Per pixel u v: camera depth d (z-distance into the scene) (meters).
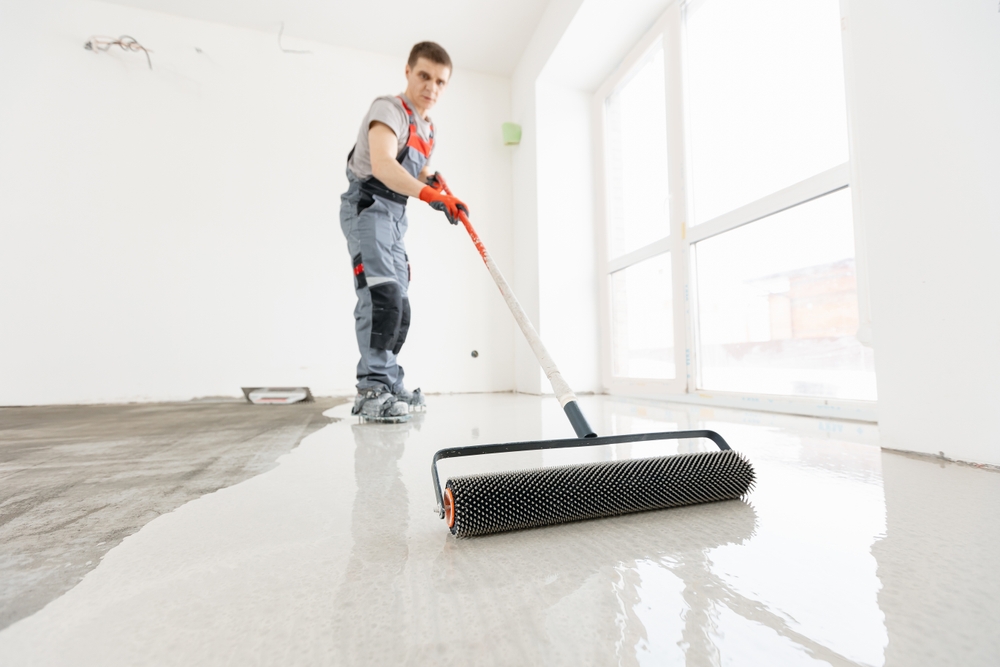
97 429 1.61
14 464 1.02
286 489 0.80
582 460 1.00
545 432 1.40
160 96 3.20
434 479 0.61
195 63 3.26
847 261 1.61
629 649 0.34
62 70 3.07
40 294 2.94
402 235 1.80
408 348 3.48
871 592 0.42
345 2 3.14
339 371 3.34
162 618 0.40
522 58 3.56
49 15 3.07
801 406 1.68
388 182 1.54
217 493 0.78
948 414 0.89
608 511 0.62
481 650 0.34
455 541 0.57
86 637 0.37
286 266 3.30
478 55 3.59
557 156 3.26
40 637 0.37
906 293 0.95
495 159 3.77
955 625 0.36
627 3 2.57
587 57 3.02
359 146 1.68
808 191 1.67
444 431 1.46
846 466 0.88
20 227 2.94
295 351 3.28
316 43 3.47
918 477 0.79
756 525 0.60
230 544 0.56
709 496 0.67
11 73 3.00
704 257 2.26
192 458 1.08
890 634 0.35
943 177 0.88
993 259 0.82
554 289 3.17
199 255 3.18
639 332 2.87
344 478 0.88
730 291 2.11
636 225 2.93
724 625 0.37
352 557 0.52
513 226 3.74
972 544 0.52
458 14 3.22
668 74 2.47
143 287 3.08
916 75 0.92
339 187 3.43
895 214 0.97
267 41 3.38
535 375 3.22
